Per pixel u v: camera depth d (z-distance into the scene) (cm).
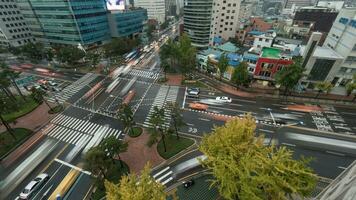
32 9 9831
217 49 8500
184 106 5319
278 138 4056
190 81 6806
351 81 5294
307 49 5344
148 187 1709
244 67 5631
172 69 7881
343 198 1488
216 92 6038
